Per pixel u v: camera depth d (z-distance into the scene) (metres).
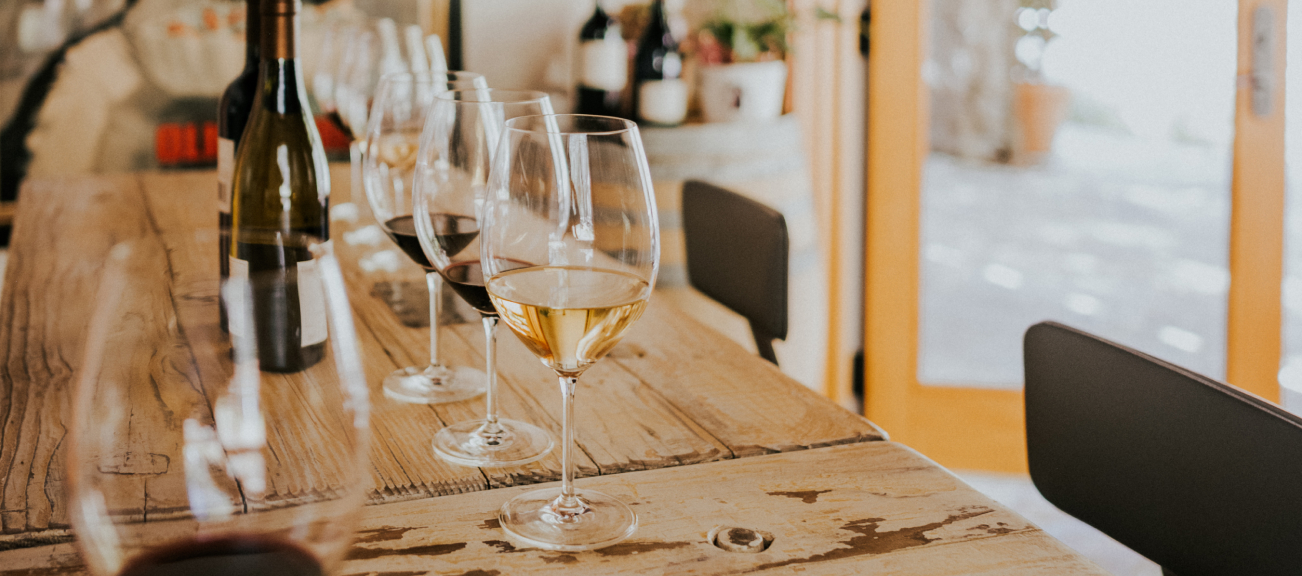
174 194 1.64
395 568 0.59
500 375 0.91
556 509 0.65
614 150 0.58
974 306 3.46
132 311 0.40
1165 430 0.78
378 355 0.96
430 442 0.76
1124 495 0.82
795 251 2.41
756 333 1.37
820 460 0.75
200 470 0.39
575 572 0.59
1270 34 2.48
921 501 0.68
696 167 2.27
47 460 0.72
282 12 0.88
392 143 0.86
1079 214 4.10
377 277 1.20
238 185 0.97
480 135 0.72
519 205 0.58
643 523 0.65
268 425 0.40
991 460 2.83
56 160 2.52
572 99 2.92
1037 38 2.98
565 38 2.87
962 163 3.57
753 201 1.38
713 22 2.57
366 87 1.42
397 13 2.67
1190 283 3.73
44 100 2.49
